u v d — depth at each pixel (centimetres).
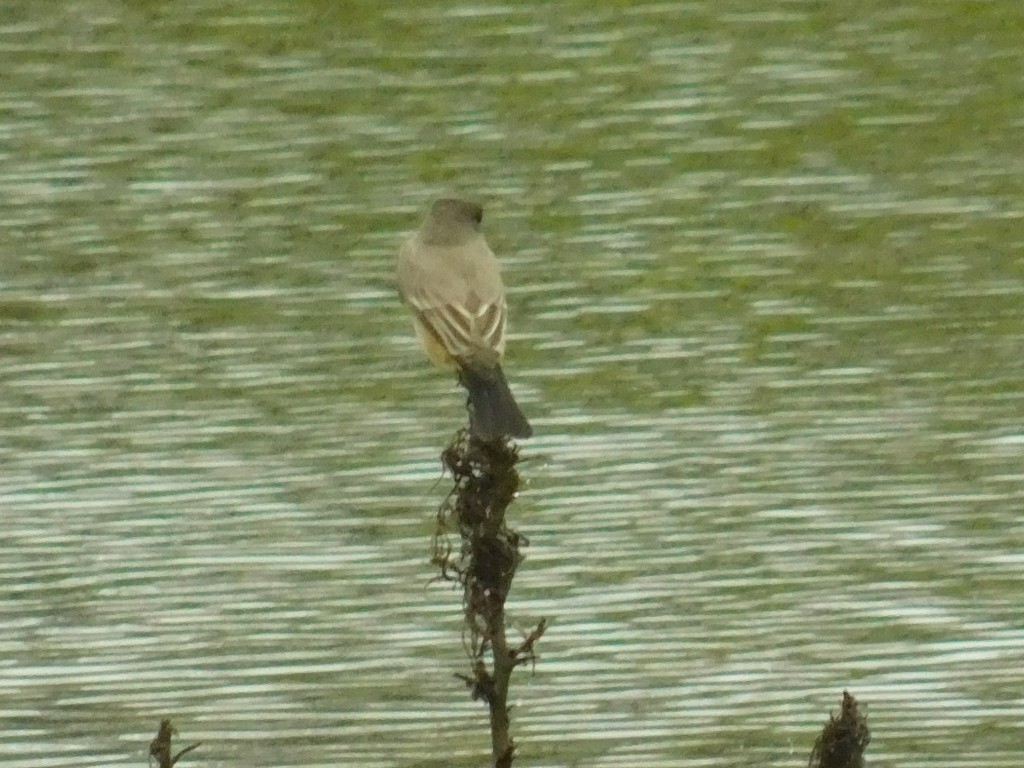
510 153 2375
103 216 2252
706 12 2700
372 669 1580
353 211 2245
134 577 1683
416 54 2592
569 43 2620
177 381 1955
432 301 1194
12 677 1572
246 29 2661
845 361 1978
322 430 1872
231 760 1490
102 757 1495
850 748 1019
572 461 1823
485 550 1051
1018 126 2416
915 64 2567
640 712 1527
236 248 2188
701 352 1989
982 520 1739
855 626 1616
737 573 1673
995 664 1569
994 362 1972
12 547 1716
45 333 2042
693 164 2350
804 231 2206
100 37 2648
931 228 2211
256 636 1617
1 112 2461
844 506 1759
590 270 2138
